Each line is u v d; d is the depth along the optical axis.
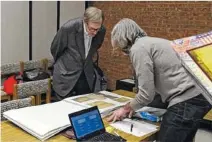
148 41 1.63
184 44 1.01
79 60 2.58
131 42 1.67
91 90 2.71
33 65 4.14
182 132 1.62
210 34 1.04
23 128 1.58
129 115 1.75
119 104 1.95
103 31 2.64
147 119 1.80
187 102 1.62
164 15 4.12
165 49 1.63
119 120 1.76
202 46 0.98
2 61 4.12
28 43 4.40
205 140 2.64
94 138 1.46
